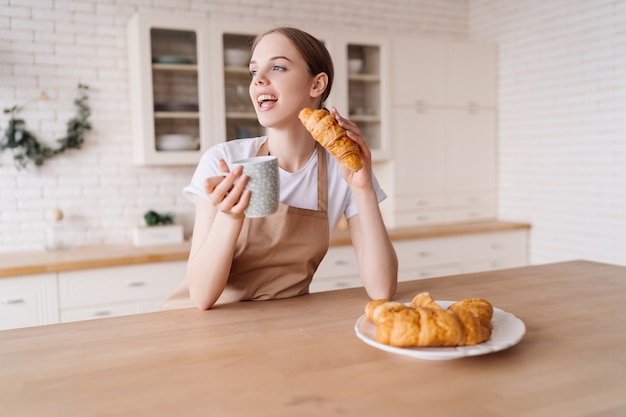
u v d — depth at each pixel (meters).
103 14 3.07
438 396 0.74
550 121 3.57
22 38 2.92
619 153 3.15
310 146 1.38
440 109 3.75
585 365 0.85
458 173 3.85
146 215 3.12
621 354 0.90
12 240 2.96
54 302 2.59
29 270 2.50
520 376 0.80
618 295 1.30
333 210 1.42
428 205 3.75
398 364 0.86
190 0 3.25
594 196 3.31
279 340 0.98
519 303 1.23
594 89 3.27
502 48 3.91
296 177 1.36
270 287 1.36
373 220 1.29
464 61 3.81
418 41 3.63
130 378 0.82
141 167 3.23
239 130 3.16
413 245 3.39
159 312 1.20
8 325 2.51
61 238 2.97
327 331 1.04
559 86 3.49
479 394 0.74
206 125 3.04
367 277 1.31
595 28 3.25
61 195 3.06
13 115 2.93
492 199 4.00
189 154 3.03
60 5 2.98
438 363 0.86
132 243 3.16
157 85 2.94
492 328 0.96
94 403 0.73
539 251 3.71
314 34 3.27
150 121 2.92
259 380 0.80
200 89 3.02
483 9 4.05
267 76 1.25
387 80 3.52
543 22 3.58
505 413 0.69
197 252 1.21
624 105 3.11
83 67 3.05
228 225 1.13
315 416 0.68
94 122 3.10
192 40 3.01
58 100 3.01
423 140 3.70
